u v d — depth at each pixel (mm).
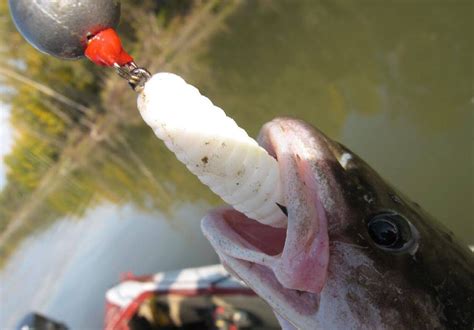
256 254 80
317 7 563
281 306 81
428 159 360
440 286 83
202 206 393
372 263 81
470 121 378
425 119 396
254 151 74
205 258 336
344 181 85
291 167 79
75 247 435
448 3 491
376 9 524
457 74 426
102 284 350
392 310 80
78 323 320
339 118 431
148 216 409
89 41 67
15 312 390
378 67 469
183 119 67
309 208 79
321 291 80
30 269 450
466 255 90
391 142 385
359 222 83
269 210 76
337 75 477
